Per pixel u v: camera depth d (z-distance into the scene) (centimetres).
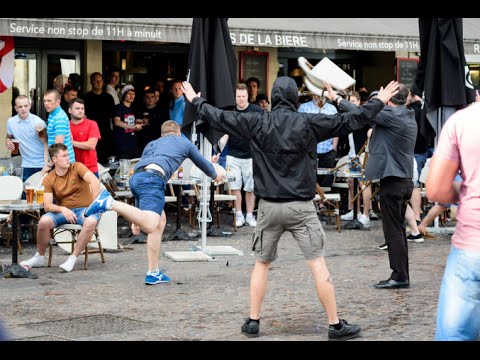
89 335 719
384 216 926
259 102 1655
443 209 1233
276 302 852
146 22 1305
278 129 700
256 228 718
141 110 1656
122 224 1435
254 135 707
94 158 1272
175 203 1462
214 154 1396
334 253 1173
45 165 1227
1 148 1539
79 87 1639
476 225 489
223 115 714
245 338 711
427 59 1277
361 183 1438
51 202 1038
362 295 887
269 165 704
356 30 1516
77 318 784
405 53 1908
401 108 915
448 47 1255
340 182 1555
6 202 1011
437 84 1273
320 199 1378
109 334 723
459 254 494
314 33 1453
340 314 800
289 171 700
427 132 1316
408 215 1282
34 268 1039
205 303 849
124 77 1686
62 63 1622
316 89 947
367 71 1948
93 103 1551
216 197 1370
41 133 1233
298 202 702
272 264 1072
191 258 1099
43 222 1021
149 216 919
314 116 705
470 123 493
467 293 492
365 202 1429
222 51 1091
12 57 1499
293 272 1016
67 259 1091
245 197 1495
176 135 971
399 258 920
